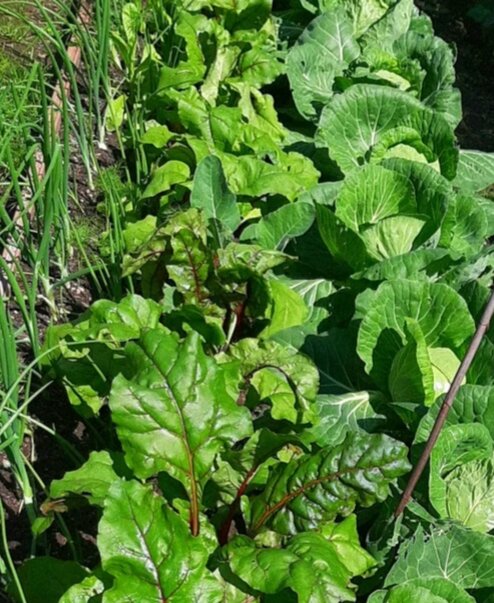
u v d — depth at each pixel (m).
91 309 1.28
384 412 1.42
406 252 1.63
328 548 1.05
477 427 1.22
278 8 2.66
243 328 1.46
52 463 1.33
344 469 1.08
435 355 1.37
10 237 1.60
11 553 1.20
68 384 1.30
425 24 2.40
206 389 1.09
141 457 1.07
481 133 2.48
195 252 1.34
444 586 1.09
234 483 1.16
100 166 1.90
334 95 1.91
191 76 1.89
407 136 1.81
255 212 1.74
